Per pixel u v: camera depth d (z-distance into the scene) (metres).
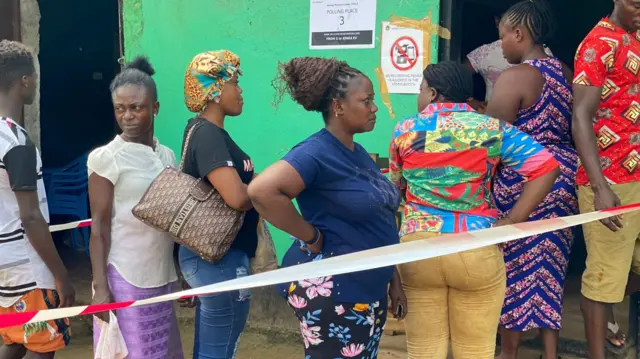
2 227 2.99
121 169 2.86
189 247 2.77
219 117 2.91
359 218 2.48
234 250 2.93
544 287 3.29
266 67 4.62
